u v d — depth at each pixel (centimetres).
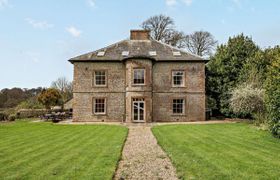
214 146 1134
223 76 2972
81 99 2769
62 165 810
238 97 2166
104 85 2773
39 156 941
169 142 1263
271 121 1347
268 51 2698
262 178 676
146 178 704
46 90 4441
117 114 2758
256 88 2142
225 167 780
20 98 5075
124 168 802
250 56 2827
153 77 2769
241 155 942
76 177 688
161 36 4575
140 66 2664
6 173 730
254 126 1906
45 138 1417
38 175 709
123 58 2694
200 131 1703
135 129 1961
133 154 1012
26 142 1273
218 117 3100
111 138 1417
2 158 911
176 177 709
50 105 4366
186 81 2770
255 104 2053
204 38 4662
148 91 2659
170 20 4600
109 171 743
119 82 2770
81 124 2375
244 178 677
